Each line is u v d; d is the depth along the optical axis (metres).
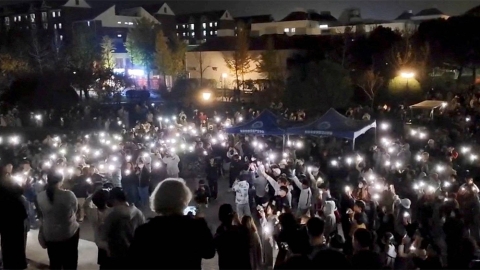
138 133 25.12
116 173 15.28
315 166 15.51
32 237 11.17
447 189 13.62
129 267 4.57
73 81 45.12
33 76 42.44
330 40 55.00
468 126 25.70
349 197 11.61
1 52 56.47
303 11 75.19
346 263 4.24
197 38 92.38
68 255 6.79
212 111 39.00
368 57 50.91
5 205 7.12
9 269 7.20
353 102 40.09
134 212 6.29
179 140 23.42
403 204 11.09
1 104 40.44
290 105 36.47
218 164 20.22
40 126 35.06
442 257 8.84
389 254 8.69
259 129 20.50
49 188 6.74
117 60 69.94
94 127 33.44
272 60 51.94
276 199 12.13
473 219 11.73
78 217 12.57
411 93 39.72
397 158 18.20
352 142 20.94
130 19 79.62
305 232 6.13
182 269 4.50
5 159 19.38
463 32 48.75
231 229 6.27
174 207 4.70
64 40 75.69
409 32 61.84
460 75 49.75
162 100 47.12
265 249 9.97
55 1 83.25
